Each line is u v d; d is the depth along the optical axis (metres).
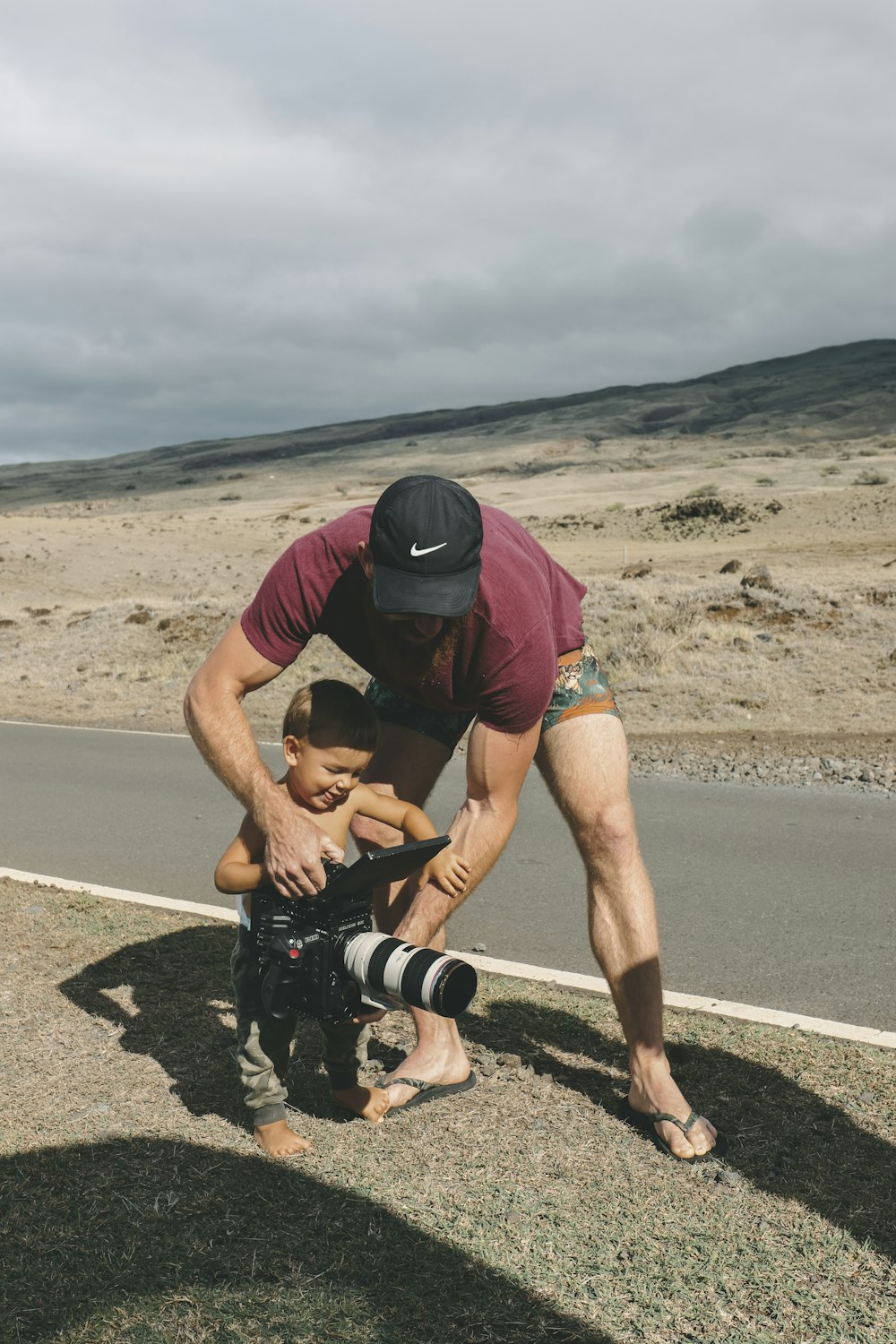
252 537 52.34
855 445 171.25
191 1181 2.75
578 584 3.41
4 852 6.90
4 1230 2.53
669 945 4.99
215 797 8.66
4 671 17.81
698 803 8.16
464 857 3.06
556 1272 2.39
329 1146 2.95
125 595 33.53
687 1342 2.18
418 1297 2.29
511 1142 2.98
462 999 2.31
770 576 17.06
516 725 2.95
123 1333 2.17
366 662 2.96
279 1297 2.29
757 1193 2.73
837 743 10.35
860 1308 2.29
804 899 5.70
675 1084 3.10
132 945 4.62
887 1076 3.39
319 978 2.50
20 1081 3.32
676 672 13.55
